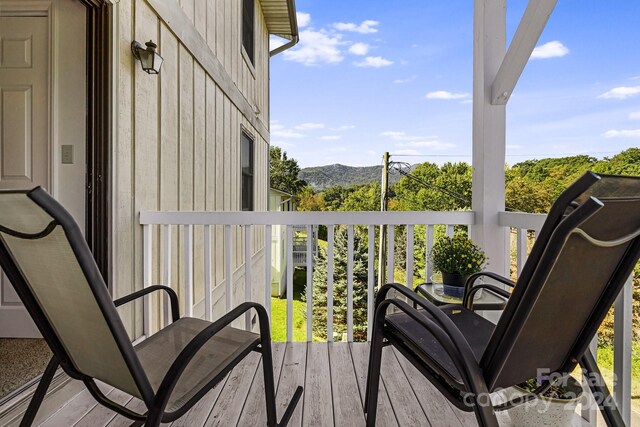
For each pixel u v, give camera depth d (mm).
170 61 2859
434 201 11680
